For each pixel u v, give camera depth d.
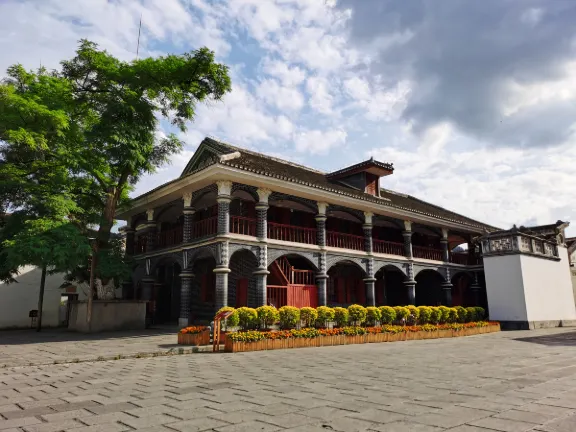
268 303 18.03
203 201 20.83
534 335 17.61
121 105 17.84
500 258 22.75
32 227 14.95
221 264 16.59
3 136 15.21
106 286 19.17
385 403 5.45
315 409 5.15
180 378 7.47
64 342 13.76
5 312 21.89
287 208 21.86
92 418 4.80
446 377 7.46
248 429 4.32
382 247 24.61
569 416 4.76
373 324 17.14
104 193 19.84
